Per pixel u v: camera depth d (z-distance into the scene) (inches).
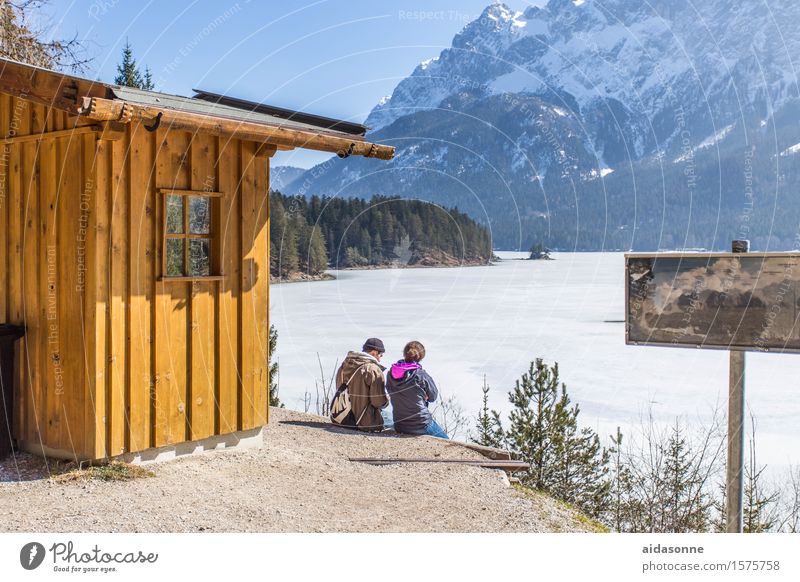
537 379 295.0
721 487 265.9
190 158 206.5
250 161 224.7
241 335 223.9
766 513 274.8
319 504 181.8
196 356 210.4
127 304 192.9
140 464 198.1
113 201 188.1
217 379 216.8
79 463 191.0
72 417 192.9
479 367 611.5
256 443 232.7
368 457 229.8
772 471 372.2
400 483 205.8
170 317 203.0
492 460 233.6
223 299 218.1
